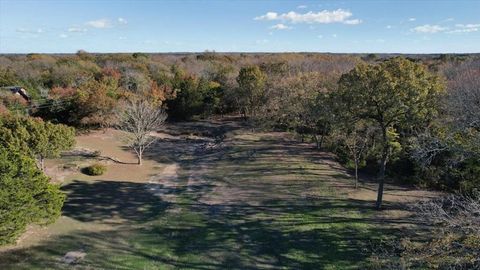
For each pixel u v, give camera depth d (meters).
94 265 18.38
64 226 22.81
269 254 19.27
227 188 29.42
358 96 21.36
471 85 34.06
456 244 12.37
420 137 19.72
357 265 17.64
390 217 22.31
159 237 21.59
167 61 102.88
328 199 25.58
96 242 20.91
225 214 24.48
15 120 29.02
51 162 34.69
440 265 12.79
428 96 21.02
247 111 55.72
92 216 24.56
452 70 56.22
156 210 25.78
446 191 26.64
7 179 17.66
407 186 28.19
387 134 25.31
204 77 69.62
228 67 82.88
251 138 46.00
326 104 25.64
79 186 29.98
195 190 29.62
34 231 21.89
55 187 20.72
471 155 17.16
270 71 65.50
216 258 19.09
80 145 41.09
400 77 20.80
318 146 39.91
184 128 54.75
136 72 65.06
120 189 29.91
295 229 21.58
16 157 19.28
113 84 52.72
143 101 45.31
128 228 22.88
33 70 70.50
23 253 19.27
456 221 12.18
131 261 18.84
